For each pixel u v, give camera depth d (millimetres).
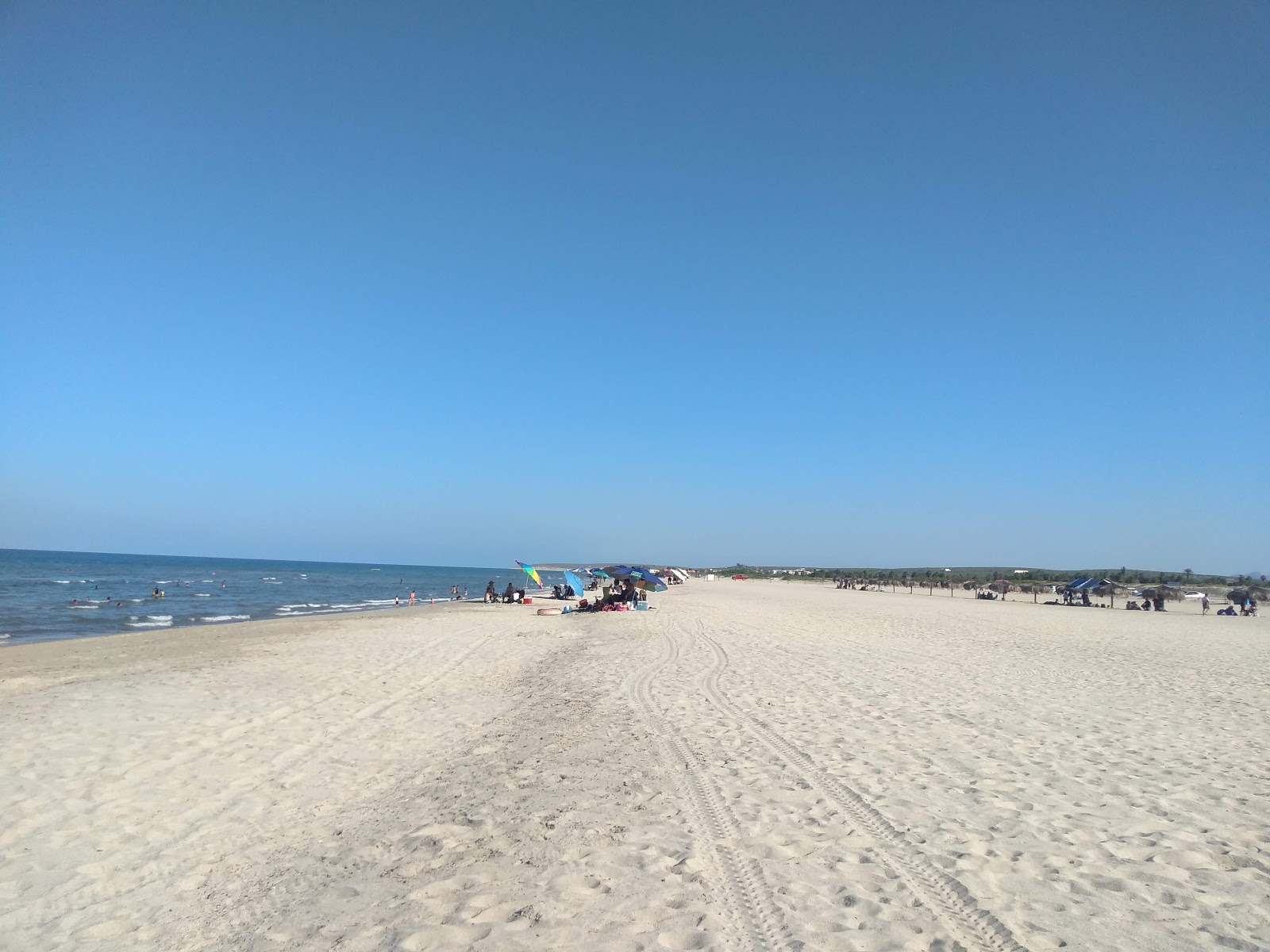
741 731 9070
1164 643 22375
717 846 5477
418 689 12508
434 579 122875
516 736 9133
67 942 4426
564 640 20125
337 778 7539
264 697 11438
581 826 5930
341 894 4918
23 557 180500
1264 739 8992
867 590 72625
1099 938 4160
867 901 4598
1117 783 7039
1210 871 5062
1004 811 6234
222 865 5516
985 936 4184
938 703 11086
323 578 105750
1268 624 34250
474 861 5328
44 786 7020
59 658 16688
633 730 9227
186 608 38938
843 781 7031
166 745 8484
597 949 4078
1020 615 35875
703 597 48094
